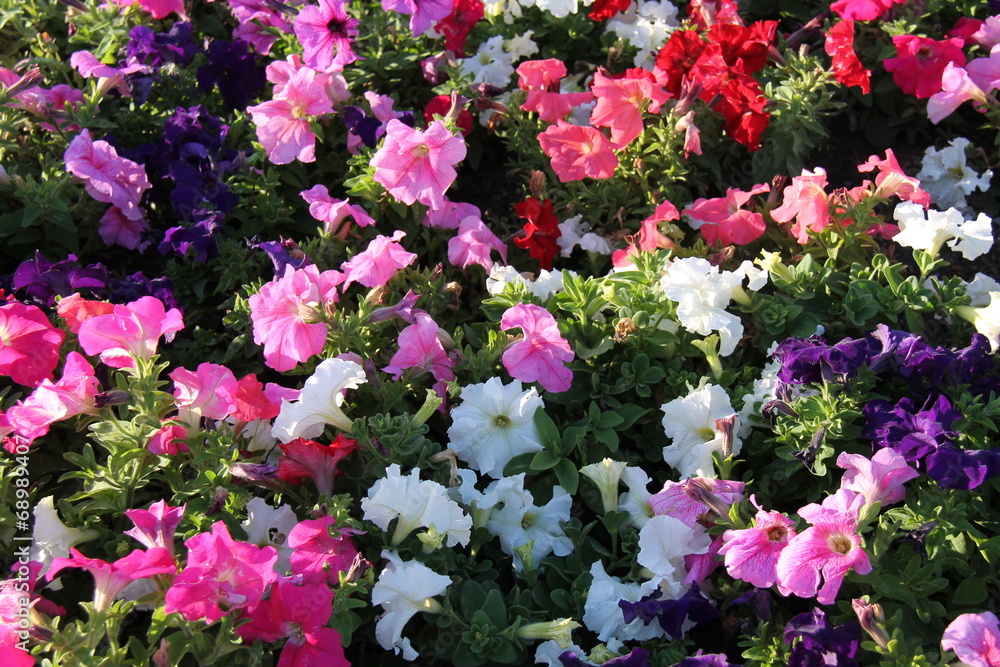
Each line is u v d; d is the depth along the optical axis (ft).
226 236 4.93
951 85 5.08
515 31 5.54
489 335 4.42
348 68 5.34
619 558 4.22
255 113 4.90
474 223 4.80
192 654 3.84
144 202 4.99
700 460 4.19
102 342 4.01
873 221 4.71
